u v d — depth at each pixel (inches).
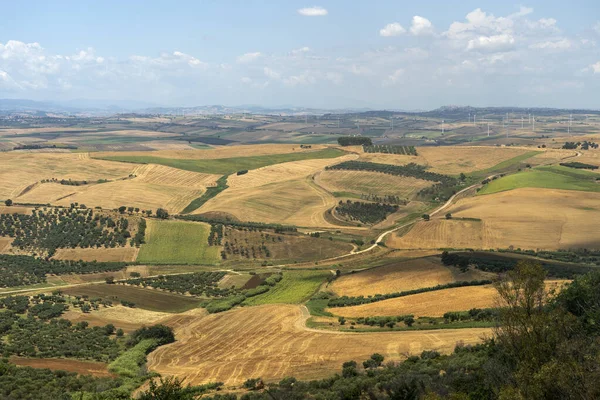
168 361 4008.4
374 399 2536.9
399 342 3745.1
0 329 4468.5
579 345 1907.0
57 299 5610.2
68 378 3412.9
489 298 4650.6
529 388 1744.6
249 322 4945.9
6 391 3065.9
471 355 2842.0
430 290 5305.1
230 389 3169.3
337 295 5767.7
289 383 3051.2
